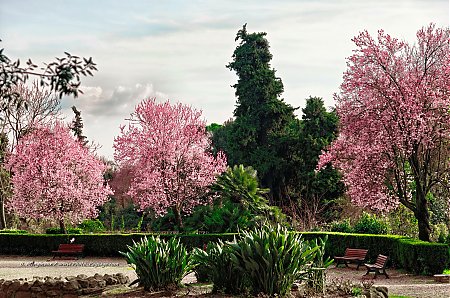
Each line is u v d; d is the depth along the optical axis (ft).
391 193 64.03
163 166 81.71
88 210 88.58
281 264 29.53
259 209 80.69
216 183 82.74
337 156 66.95
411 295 40.83
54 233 85.76
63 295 35.40
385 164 61.82
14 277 55.42
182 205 85.05
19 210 85.35
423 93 61.00
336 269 59.57
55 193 83.71
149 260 33.32
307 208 93.45
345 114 64.75
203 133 86.84
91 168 90.33
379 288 32.99
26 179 84.53
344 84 65.41
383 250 61.16
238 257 30.48
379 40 64.34
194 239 72.90
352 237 63.62
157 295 31.89
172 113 83.97
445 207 71.92
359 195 63.31
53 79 20.35
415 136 59.93
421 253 53.01
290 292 30.32
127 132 83.82
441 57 63.57
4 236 82.23
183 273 34.78
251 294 29.96
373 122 61.98
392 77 63.10
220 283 31.35
